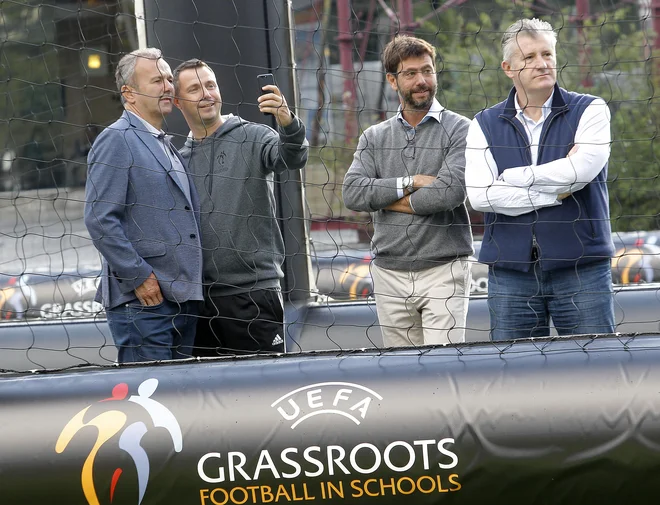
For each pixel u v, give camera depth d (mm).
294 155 10523
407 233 10914
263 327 11062
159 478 8414
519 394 8445
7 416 8656
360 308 16016
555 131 10031
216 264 10945
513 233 10086
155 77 10328
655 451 8203
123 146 10102
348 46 19625
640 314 15570
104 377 8969
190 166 11156
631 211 19625
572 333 10094
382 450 8367
